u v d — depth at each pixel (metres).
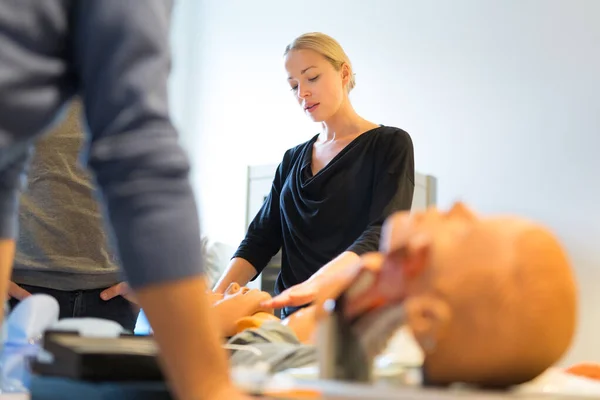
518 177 2.74
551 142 2.69
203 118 3.77
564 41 2.72
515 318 0.51
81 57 0.51
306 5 3.47
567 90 2.69
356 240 1.46
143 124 0.49
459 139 2.90
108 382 0.57
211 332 0.48
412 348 0.74
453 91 2.95
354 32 3.28
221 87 3.73
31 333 0.85
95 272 1.54
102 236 1.56
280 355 0.80
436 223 0.56
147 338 0.70
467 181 2.85
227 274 1.64
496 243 0.53
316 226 1.57
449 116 2.94
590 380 0.67
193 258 0.48
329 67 1.61
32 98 0.49
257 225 1.72
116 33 0.50
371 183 1.56
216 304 1.10
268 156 3.50
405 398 0.47
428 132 2.98
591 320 2.52
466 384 0.54
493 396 0.48
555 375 0.66
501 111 2.82
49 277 1.52
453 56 2.97
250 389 0.55
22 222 1.50
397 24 3.15
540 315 0.52
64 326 0.75
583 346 2.52
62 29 0.50
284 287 1.62
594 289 2.53
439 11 3.04
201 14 3.88
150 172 0.48
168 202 0.48
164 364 0.48
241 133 3.61
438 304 0.52
